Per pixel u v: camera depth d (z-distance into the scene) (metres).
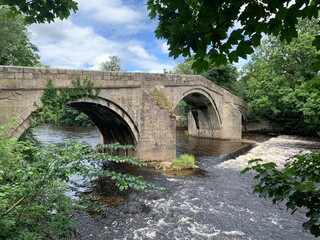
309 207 3.31
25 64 29.28
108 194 14.41
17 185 4.79
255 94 37.41
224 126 35.97
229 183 16.84
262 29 3.01
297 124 37.56
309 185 3.43
